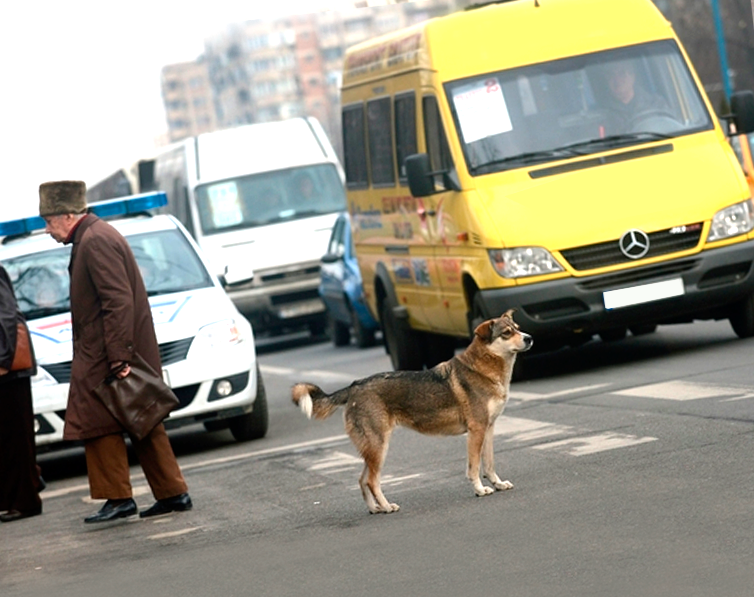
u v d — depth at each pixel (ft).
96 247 38.81
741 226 55.26
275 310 106.32
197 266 56.34
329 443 49.26
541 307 54.13
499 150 57.41
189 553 32.86
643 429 40.16
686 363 53.72
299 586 27.66
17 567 34.45
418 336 68.28
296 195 109.70
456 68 59.11
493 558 27.63
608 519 29.55
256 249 106.63
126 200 58.13
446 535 30.63
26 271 55.98
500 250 54.44
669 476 33.04
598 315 54.08
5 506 43.11
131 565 32.35
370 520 33.96
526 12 60.03
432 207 60.54
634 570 25.03
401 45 64.34
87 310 39.11
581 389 51.24
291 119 114.62
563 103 58.23
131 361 38.91
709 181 55.67
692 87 59.11
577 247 54.08
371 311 74.23
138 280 39.52
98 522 39.63
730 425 38.50
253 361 52.70
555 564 26.32
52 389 50.39
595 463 36.35
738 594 22.68
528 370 60.90
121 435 39.65
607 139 57.41
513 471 37.40
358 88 71.67
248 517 36.96
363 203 72.38
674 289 54.34
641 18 60.34
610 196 55.11
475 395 35.12
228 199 108.99
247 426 53.83
